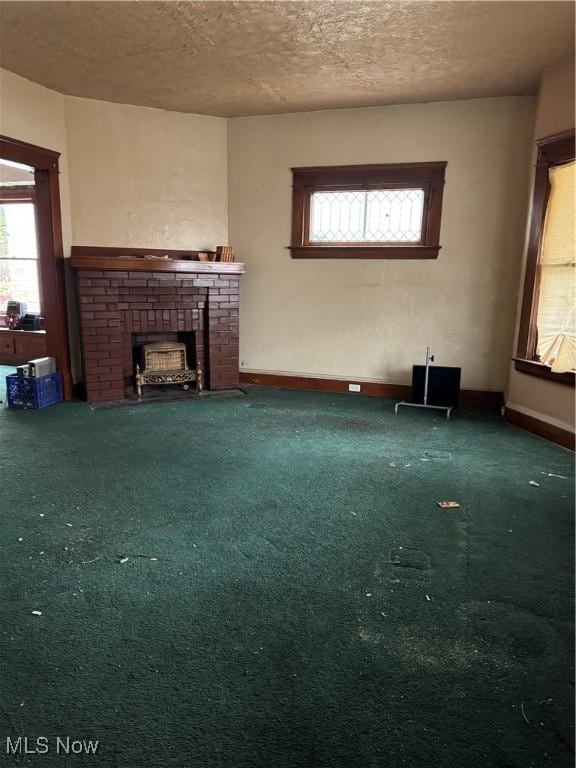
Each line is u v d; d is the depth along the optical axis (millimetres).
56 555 2250
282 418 4418
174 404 4840
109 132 4883
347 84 4301
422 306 5070
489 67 3914
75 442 3695
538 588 2076
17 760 1320
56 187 4656
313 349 5484
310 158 5152
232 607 1927
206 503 2766
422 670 1643
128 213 5074
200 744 1376
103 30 3377
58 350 4855
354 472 3225
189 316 5156
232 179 5414
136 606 1923
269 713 1475
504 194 4691
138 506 2719
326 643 1752
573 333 3717
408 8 3027
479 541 2428
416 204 4980
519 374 4328
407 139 4863
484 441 3881
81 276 4559
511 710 1501
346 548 2348
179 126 5141
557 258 3885
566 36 3375
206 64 3918
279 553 2295
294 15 3131
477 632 1817
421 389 4738
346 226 5211
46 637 1755
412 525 2568
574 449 3664
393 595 2014
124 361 5031
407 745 1385
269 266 5469
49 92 4508
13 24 3314
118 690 1544
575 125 3668
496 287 4840
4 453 3457
